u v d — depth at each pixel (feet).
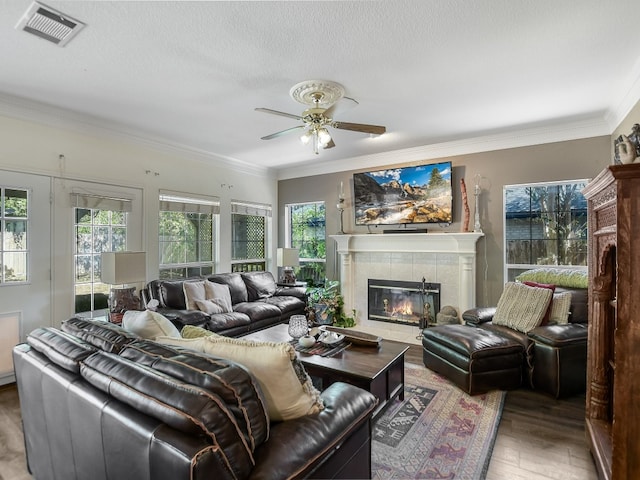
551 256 13.48
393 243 16.38
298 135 13.60
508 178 13.88
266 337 10.41
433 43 7.32
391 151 16.20
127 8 6.13
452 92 9.77
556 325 9.69
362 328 16.75
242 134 13.53
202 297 13.34
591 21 6.59
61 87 9.37
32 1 5.93
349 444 4.73
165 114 11.41
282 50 7.56
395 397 8.77
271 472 3.52
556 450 6.86
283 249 18.11
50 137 11.14
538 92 9.79
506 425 7.80
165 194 14.61
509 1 6.03
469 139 14.29
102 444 3.90
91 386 4.29
